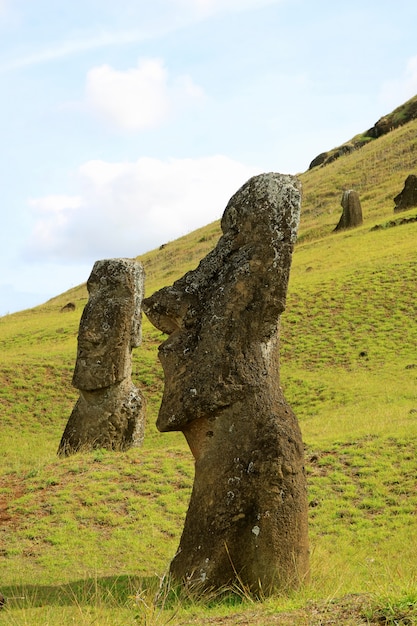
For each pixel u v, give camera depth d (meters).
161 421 8.99
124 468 15.27
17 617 7.49
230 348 8.89
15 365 26.14
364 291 32.19
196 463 8.96
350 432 17.16
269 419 8.73
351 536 12.35
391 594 6.40
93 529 12.75
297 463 8.66
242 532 8.45
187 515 8.84
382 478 14.38
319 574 9.16
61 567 11.02
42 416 23.50
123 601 8.37
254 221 9.15
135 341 17.89
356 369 25.77
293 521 8.49
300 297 32.47
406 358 26.11
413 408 19.70
